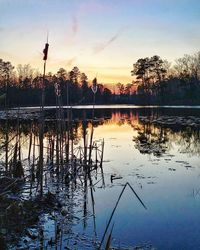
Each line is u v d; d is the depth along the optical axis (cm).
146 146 2316
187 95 9406
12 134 2684
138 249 788
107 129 3478
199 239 839
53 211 998
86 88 9219
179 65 9694
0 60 6150
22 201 991
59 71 8375
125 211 1034
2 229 802
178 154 2000
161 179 1419
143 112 6266
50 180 1377
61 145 1508
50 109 5938
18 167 1297
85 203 1102
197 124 3741
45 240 812
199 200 1127
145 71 9925
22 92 6644
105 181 1391
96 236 852
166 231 888
